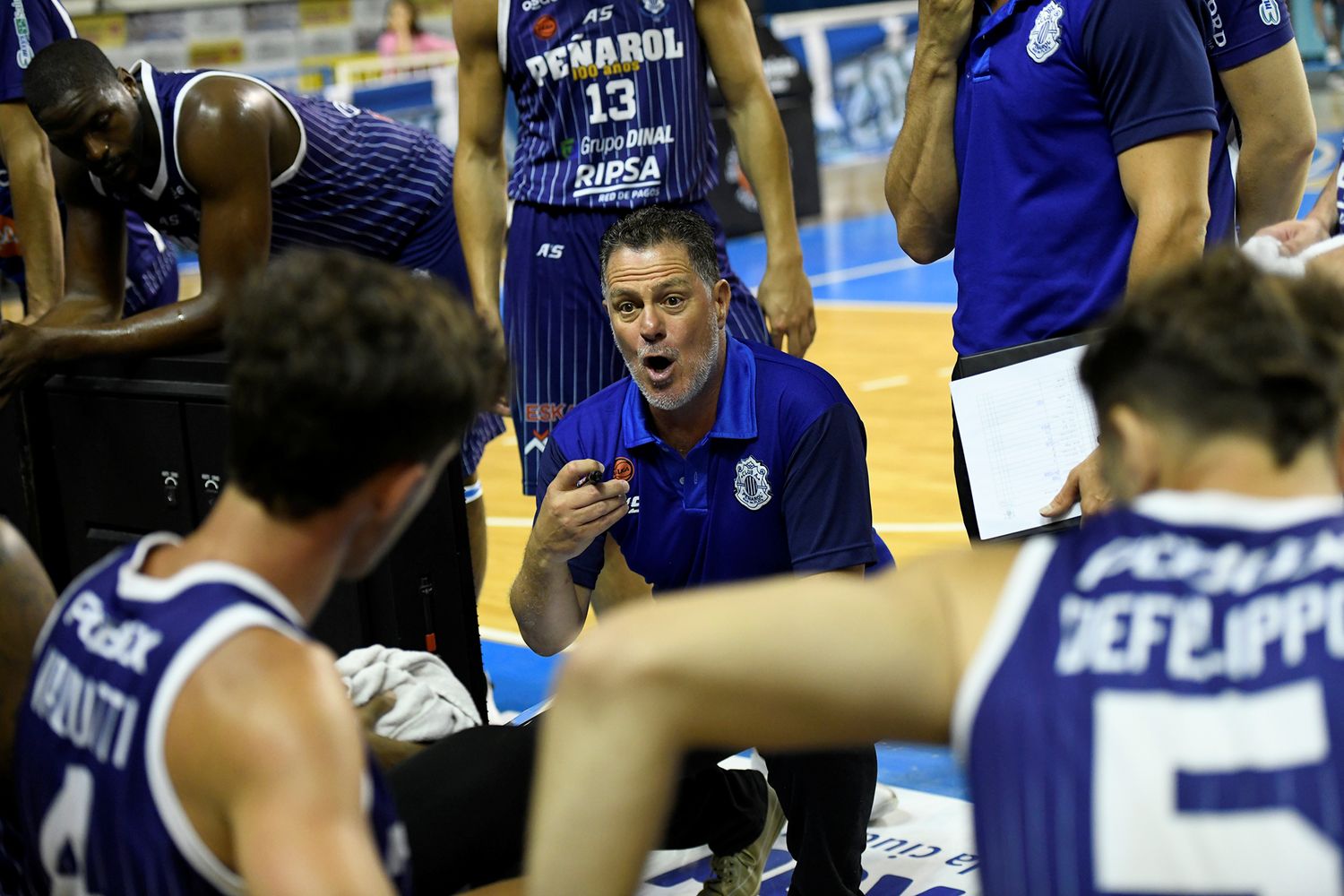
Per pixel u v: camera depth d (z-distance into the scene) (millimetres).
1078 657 3373
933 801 10789
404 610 9641
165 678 4008
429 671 7379
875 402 24156
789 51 48219
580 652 3514
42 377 11109
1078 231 8656
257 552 4320
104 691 4168
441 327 4352
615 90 11617
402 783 6465
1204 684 3264
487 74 12227
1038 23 8539
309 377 4148
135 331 10625
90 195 11438
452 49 47812
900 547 16688
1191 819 3146
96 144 10367
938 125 9492
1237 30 8859
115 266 11734
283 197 11734
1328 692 3154
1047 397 8367
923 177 9711
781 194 12109
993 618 3527
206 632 4039
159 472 10812
